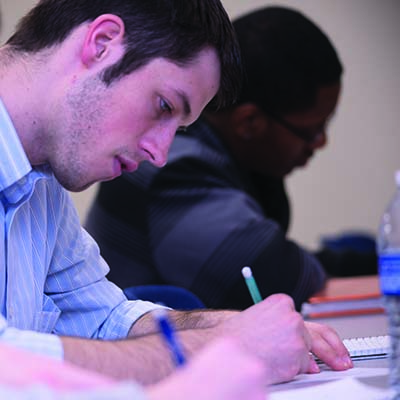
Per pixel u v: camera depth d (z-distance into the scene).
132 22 3.90
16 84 3.92
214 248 6.62
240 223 6.68
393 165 14.73
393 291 3.00
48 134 3.92
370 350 4.23
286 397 3.25
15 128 3.90
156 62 3.89
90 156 3.92
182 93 3.95
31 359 2.15
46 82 3.90
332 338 4.02
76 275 4.68
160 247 6.68
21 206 4.16
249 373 1.77
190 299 5.76
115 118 3.88
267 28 7.09
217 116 7.17
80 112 3.88
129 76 3.87
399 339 3.14
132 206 6.77
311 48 7.10
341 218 14.60
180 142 6.98
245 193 6.96
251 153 7.34
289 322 3.67
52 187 4.57
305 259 6.90
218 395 1.73
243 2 14.32
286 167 7.48
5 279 3.97
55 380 2.05
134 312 4.63
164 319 2.22
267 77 7.03
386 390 3.22
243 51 7.05
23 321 4.11
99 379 2.09
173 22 3.92
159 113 3.95
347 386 3.38
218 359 1.79
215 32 4.04
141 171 6.79
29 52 3.96
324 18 14.56
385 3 14.69
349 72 14.62
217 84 4.14
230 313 4.44
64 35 3.92
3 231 3.95
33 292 4.23
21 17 4.15
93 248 4.82
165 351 3.31
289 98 7.07
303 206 14.51
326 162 14.56
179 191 6.76
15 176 3.84
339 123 14.60
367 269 10.78
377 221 14.68
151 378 3.21
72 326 4.63
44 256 4.40
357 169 14.63
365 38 14.68
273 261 6.62
